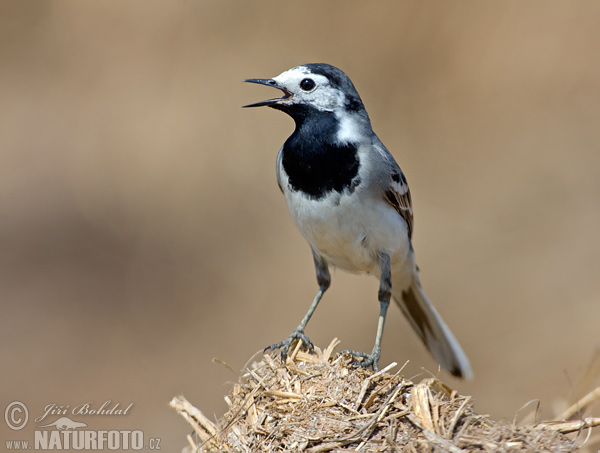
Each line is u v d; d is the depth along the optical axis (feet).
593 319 41.83
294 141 26.23
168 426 35.47
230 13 63.31
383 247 26.66
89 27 64.59
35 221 51.52
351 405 19.70
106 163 56.24
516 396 37.22
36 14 65.67
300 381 20.62
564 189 53.16
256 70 60.49
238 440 19.56
